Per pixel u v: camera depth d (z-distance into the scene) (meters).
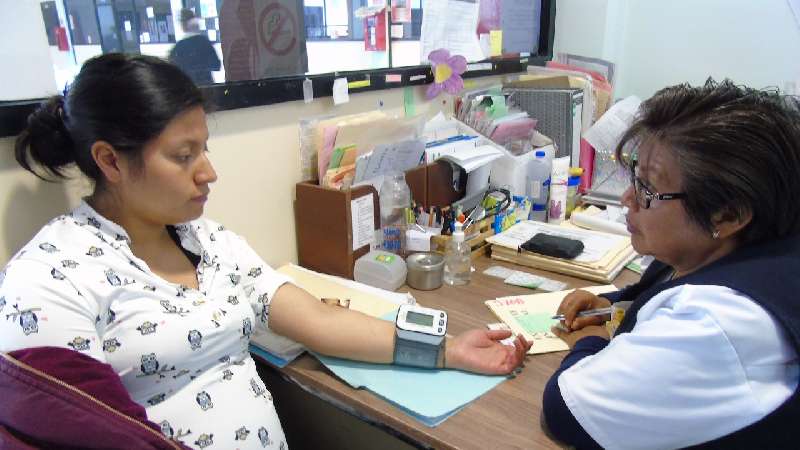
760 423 0.63
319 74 1.38
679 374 0.66
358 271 1.34
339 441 1.36
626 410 0.70
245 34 1.21
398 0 1.58
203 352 0.87
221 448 0.88
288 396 1.39
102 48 1.00
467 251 1.37
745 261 0.69
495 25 2.07
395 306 1.18
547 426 0.80
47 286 0.72
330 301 1.16
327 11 1.38
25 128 0.86
